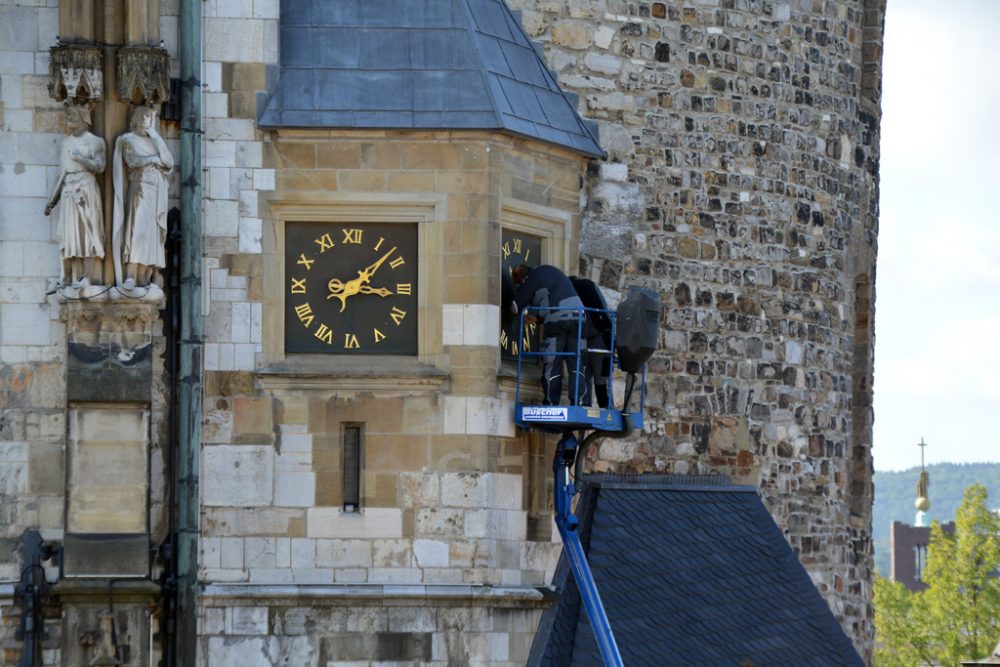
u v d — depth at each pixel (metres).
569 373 51.53
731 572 56.28
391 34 52.59
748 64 60.62
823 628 57.03
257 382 50.53
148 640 49.12
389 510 50.59
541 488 52.66
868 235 66.38
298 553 50.31
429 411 50.81
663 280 58.34
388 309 51.22
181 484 49.56
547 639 51.28
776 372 61.12
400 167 51.12
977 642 114.75
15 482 49.56
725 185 59.91
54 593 48.72
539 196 52.91
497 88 52.12
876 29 66.25
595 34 57.56
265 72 51.00
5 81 49.91
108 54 49.31
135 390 49.28
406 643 50.16
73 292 48.94
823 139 63.12
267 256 50.81
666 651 52.09
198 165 50.19
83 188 48.84
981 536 117.25
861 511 66.06
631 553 54.50
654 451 57.97
